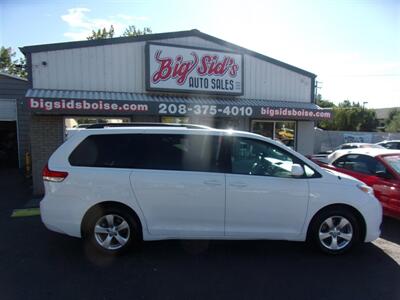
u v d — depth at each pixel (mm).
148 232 4531
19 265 4281
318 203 4621
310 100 13391
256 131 12555
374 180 6422
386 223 6449
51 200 4441
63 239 5289
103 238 4566
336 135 27500
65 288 3686
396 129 44812
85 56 9891
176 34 10953
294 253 4770
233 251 4805
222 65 11492
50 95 8930
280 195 4570
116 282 3836
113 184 4445
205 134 4680
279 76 12750
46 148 9461
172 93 11000
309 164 4758
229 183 4516
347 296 3594
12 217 6715
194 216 4527
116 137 4637
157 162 4574
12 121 15188
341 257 4652
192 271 4137
